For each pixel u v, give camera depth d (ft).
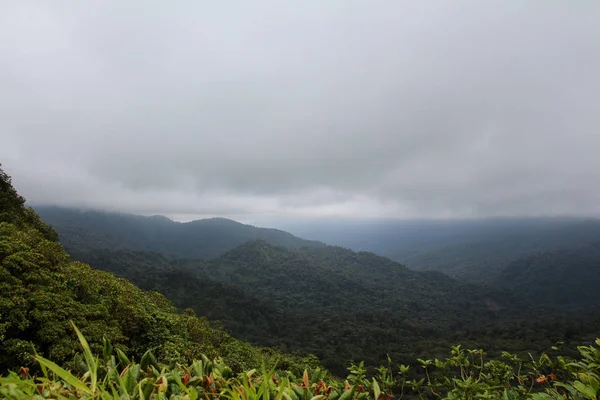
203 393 4.78
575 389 6.36
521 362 9.40
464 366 10.36
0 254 26.17
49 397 4.17
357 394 5.45
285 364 44.57
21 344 20.08
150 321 32.71
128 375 4.72
